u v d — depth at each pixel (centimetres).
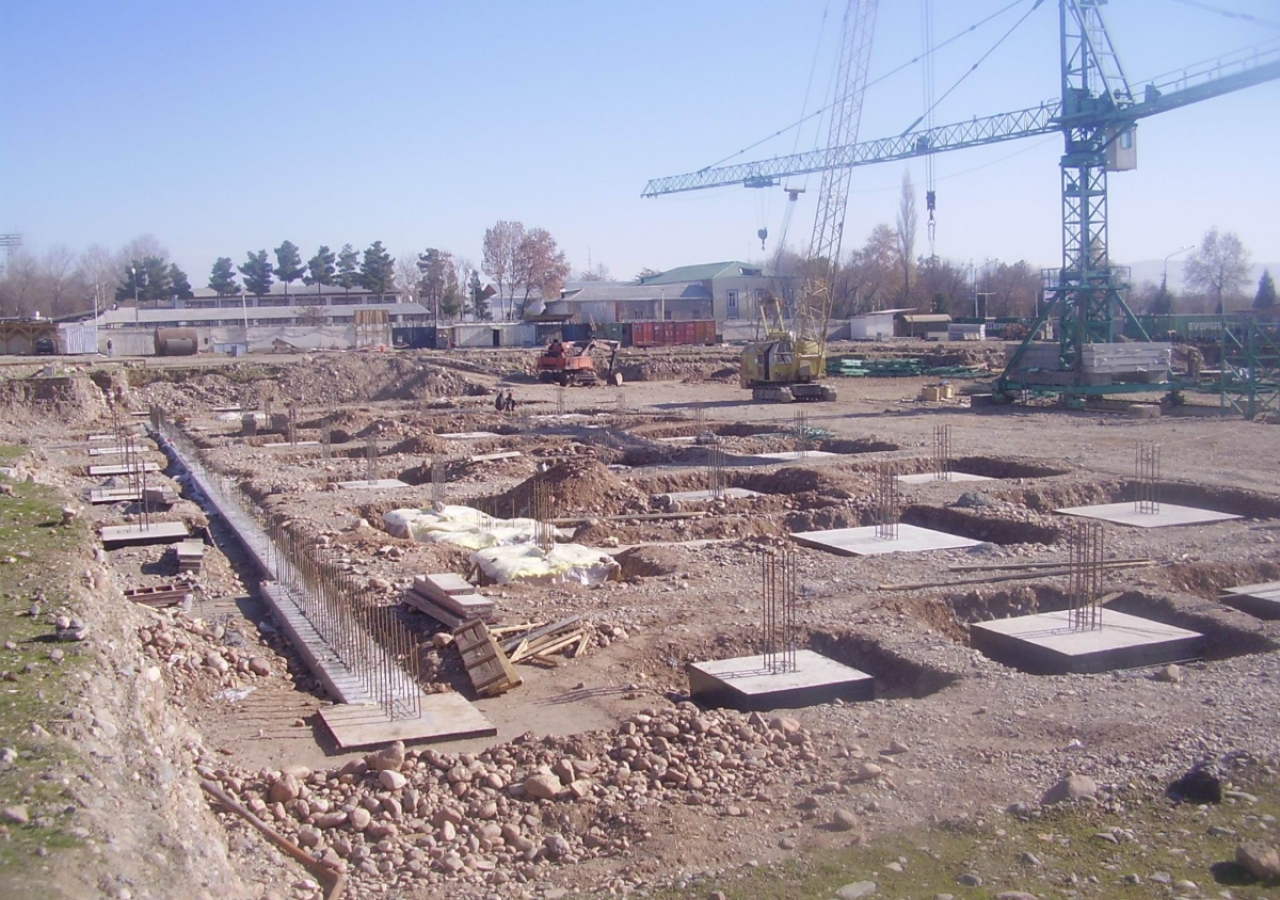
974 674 1098
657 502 2266
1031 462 2584
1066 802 763
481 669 1158
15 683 860
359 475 2736
